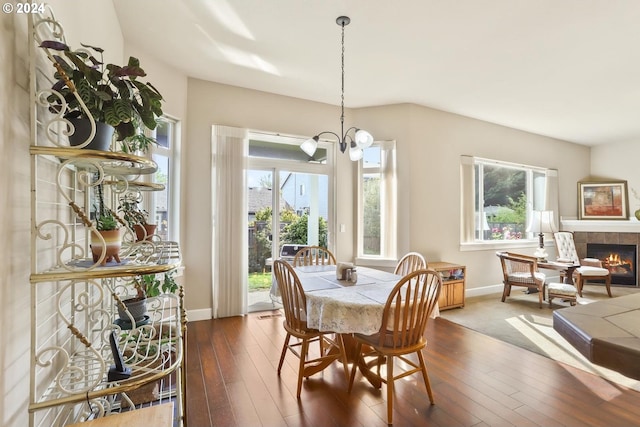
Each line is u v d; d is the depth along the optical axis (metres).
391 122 4.28
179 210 3.38
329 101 4.19
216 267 3.60
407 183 4.21
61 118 1.03
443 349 2.83
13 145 1.02
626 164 5.95
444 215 4.50
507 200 5.42
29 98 1.12
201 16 2.44
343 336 2.43
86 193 1.53
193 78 3.52
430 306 1.99
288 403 2.00
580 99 4.03
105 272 1.05
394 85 3.66
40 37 1.18
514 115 4.66
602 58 3.01
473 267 4.80
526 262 4.27
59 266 1.13
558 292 4.15
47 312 1.27
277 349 2.80
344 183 4.33
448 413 1.90
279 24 2.52
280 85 3.70
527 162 5.48
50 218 1.30
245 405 1.97
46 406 0.99
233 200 3.65
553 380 2.29
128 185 1.64
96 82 1.17
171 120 3.33
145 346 1.90
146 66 3.00
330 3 2.26
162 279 2.71
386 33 2.63
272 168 4.02
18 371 1.04
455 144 4.63
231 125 3.70
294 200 4.13
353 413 1.90
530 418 1.85
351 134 4.37
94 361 1.47
